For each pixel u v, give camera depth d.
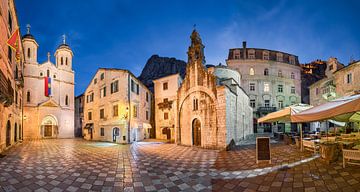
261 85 45.53
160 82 36.00
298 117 10.22
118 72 29.20
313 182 7.56
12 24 19.53
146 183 8.91
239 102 24.78
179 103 23.53
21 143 25.39
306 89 63.06
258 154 11.29
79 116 45.38
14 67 20.97
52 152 17.28
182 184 8.73
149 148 20.34
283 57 48.56
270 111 43.25
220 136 18.81
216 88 19.52
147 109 35.56
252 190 7.61
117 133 28.12
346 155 8.44
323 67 75.56
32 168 10.86
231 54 47.00
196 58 22.14
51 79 36.91
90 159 14.00
